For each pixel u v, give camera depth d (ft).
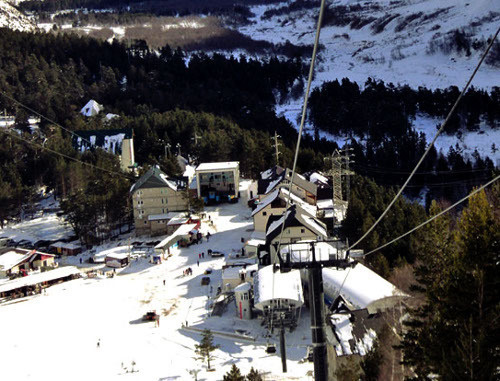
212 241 306.76
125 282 260.62
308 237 223.92
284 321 184.55
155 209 347.97
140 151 491.31
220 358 172.65
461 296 69.56
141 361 178.81
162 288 246.88
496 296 68.59
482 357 59.52
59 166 420.77
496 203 107.45
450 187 424.87
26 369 180.14
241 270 232.73
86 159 448.24
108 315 221.87
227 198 391.65
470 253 71.10
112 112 606.96
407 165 459.73
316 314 58.29
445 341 68.90
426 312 89.15
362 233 222.69
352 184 341.21
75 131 479.41
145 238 338.13
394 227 233.96
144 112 604.49
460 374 58.80
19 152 472.85
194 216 343.26
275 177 342.85
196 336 194.08
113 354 186.29
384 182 450.30
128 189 366.43
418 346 82.99
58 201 435.94
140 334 200.64
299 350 171.22
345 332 135.85
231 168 387.96
